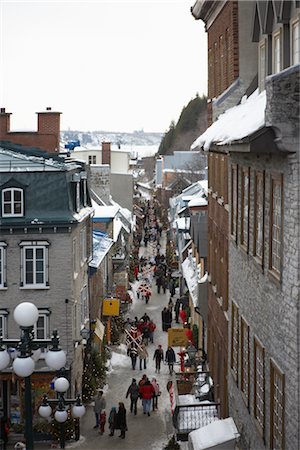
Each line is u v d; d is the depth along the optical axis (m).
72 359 33.25
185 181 107.94
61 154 39.00
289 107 13.38
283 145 13.41
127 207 90.12
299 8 16.55
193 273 46.91
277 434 15.32
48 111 40.62
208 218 33.59
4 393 32.31
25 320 15.67
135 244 88.31
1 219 33.09
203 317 33.47
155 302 61.50
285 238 14.31
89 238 39.72
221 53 28.92
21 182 33.47
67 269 33.47
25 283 33.56
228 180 24.39
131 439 30.48
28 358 15.82
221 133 18.67
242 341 20.11
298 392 13.52
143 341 45.44
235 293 21.72
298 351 13.51
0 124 40.66
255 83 25.41
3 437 30.61
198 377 31.80
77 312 35.41
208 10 31.33
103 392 37.12
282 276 14.59
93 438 30.91
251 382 18.38
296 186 13.46
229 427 20.09
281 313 14.69
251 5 25.20
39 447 30.31
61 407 24.50
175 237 74.38
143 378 34.16
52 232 33.34
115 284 57.97
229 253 23.42
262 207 16.84
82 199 38.16
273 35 19.05
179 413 26.14
